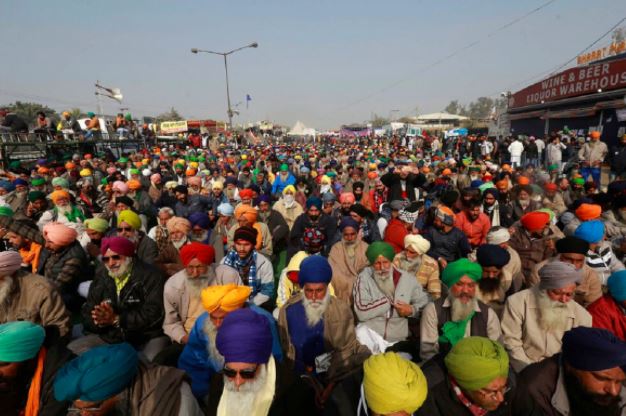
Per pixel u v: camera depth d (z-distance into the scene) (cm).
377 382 200
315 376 329
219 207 647
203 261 369
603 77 1848
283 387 282
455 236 557
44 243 494
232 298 283
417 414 232
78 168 1331
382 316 387
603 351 204
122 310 376
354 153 2847
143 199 900
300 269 327
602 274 457
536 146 2000
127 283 378
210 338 294
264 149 3153
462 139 3061
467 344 221
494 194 714
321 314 326
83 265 464
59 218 693
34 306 341
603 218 609
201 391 305
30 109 6388
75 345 342
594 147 1391
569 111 2117
